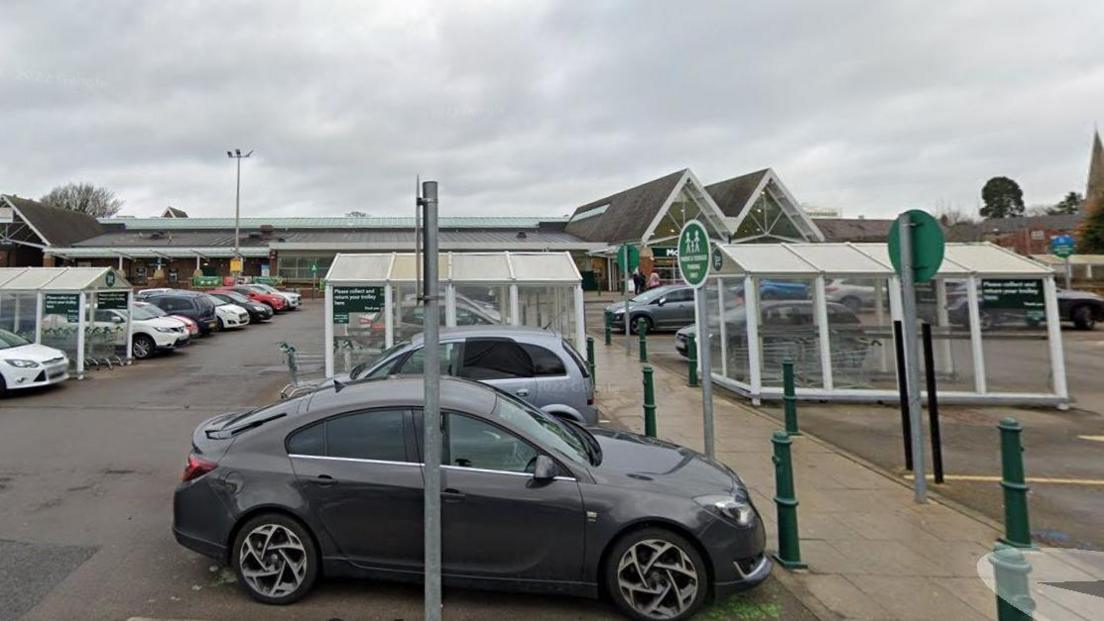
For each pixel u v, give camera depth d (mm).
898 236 5605
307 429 3746
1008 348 9586
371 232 50281
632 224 39969
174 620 3369
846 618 3465
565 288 11008
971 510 5207
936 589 3807
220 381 12133
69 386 11594
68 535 4582
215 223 50094
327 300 10672
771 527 4852
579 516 3463
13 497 5441
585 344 11195
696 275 5301
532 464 3602
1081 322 19109
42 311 12625
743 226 38281
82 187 66688
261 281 38281
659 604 3418
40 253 44281
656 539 3445
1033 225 57312
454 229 53438
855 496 5520
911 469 6305
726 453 6863
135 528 4723
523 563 3475
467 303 10789
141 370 13562
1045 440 7680
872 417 8742
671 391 10570
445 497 3502
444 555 3482
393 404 3768
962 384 9633
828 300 9695
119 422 8586
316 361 14812
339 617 3408
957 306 9695
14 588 3730
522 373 6449
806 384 9617
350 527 3561
